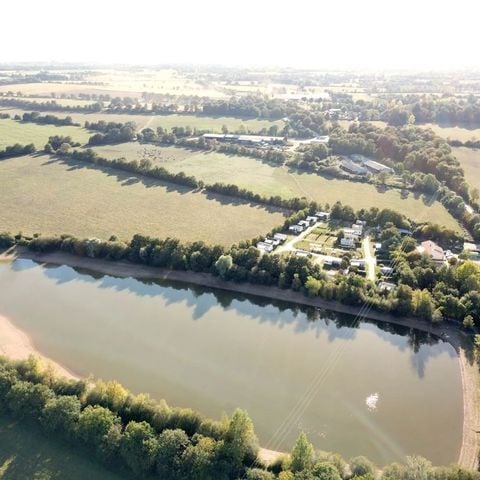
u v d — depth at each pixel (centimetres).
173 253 16200
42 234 18125
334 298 14550
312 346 12988
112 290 15512
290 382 11581
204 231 18662
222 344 12988
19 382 9719
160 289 15575
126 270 16450
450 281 14438
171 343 12975
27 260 17075
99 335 13212
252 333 13500
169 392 11138
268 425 10206
